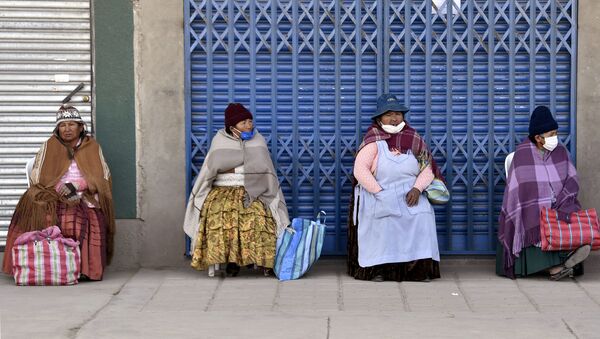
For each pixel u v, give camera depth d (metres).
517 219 7.51
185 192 7.97
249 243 7.42
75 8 7.91
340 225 8.02
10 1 7.87
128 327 6.10
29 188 7.50
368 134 7.58
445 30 7.93
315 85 7.94
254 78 7.95
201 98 7.98
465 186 8.02
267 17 7.91
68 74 7.93
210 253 7.41
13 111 7.91
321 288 7.23
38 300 6.85
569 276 7.58
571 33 7.91
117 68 7.92
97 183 7.52
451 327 6.08
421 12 7.92
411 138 7.56
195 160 7.99
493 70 7.96
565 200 7.48
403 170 7.43
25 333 5.96
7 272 7.51
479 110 7.99
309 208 8.02
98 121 7.93
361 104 7.96
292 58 7.93
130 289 7.23
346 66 7.95
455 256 8.05
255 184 7.54
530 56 7.93
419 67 7.96
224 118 7.91
